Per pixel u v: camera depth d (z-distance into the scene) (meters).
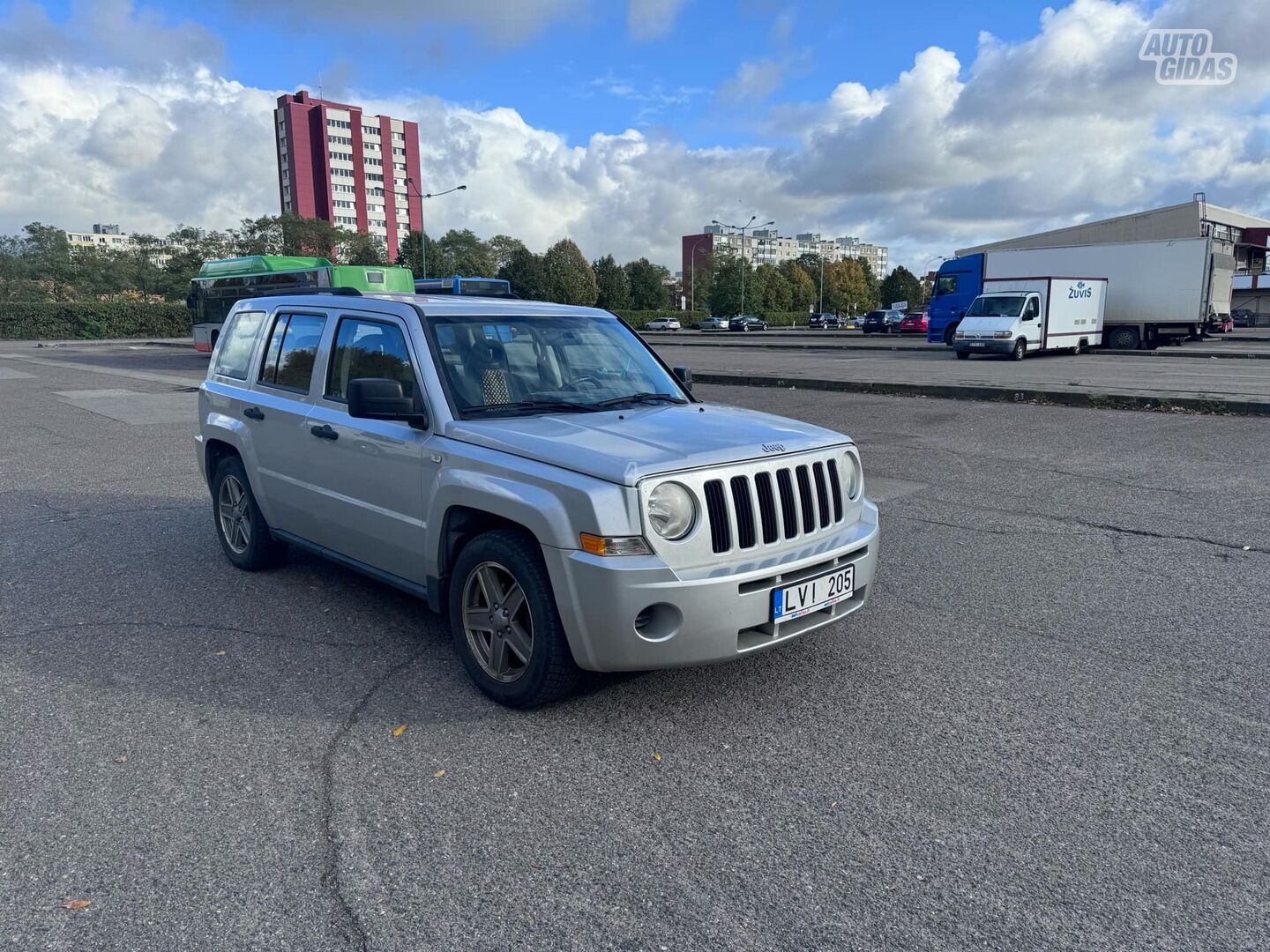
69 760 3.41
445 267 100.94
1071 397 14.28
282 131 135.38
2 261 84.12
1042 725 3.73
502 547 3.71
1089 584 5.57
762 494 3.67
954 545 6.48
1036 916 2.55
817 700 3.96
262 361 5.59
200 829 2.97
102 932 2.47
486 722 3.75
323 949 2.41
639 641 3.40
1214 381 17.62
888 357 29.47
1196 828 2.99
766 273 109.19
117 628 4.84
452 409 4.12
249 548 5.75
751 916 2.55
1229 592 5.40
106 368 25.70
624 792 3.21
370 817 3.04
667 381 5.05
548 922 2.52
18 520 7.35
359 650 4.53
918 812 3.08
